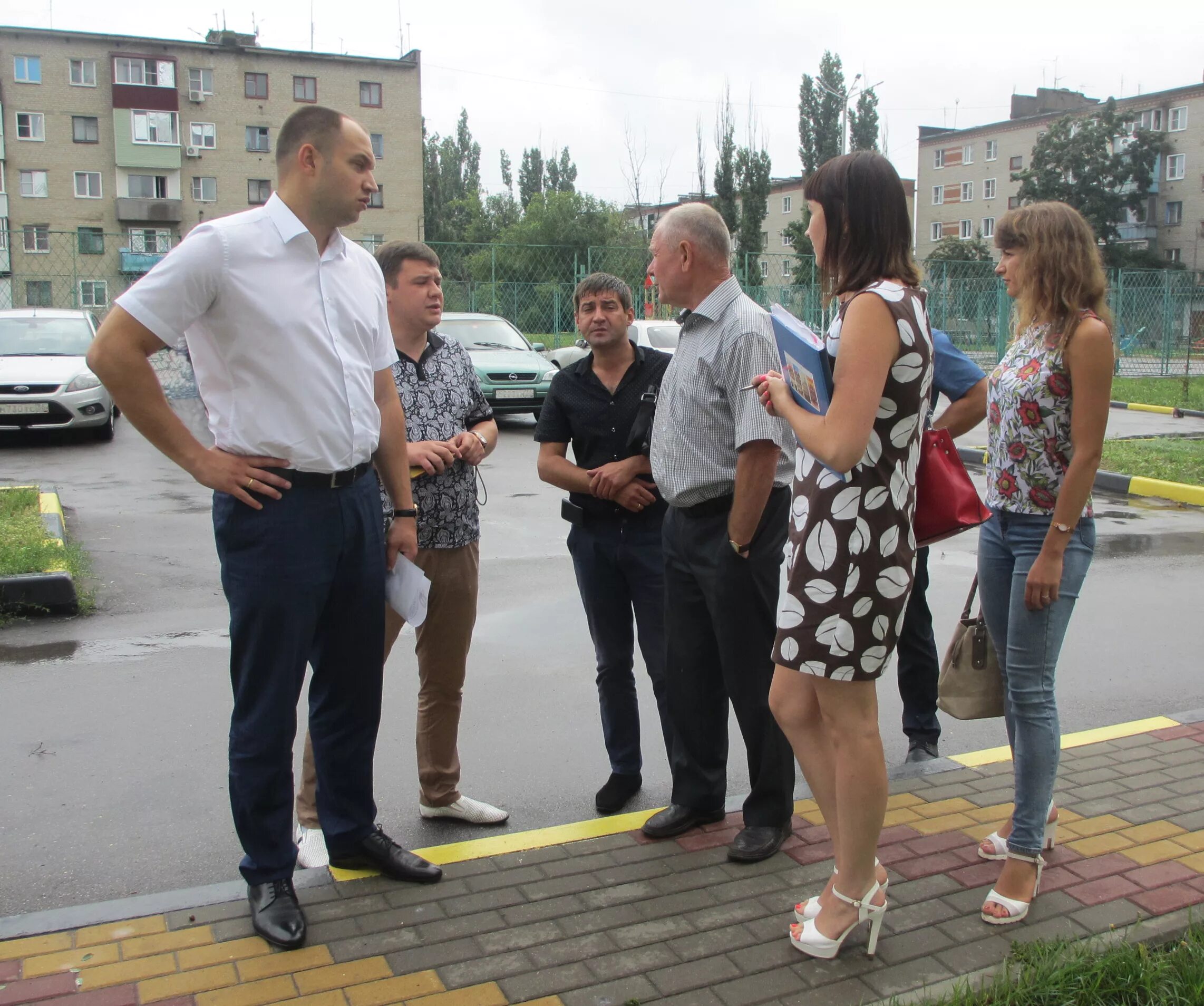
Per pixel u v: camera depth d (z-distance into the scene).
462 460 3.38
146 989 2.47
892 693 4.94
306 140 2.63
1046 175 53.28
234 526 2.68
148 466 11.27
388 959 2.61
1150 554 7.88
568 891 2.96
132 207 49.91
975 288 26.55
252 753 2.71
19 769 3.94
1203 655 5.47
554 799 3.79
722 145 43.88
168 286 2.49
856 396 2.31
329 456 2.70
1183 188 59.66
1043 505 2.87
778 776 3.18
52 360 13.15
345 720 2.97
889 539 2.45
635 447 3.53
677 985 2.51
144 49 49.50
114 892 3.10
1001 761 3.93
